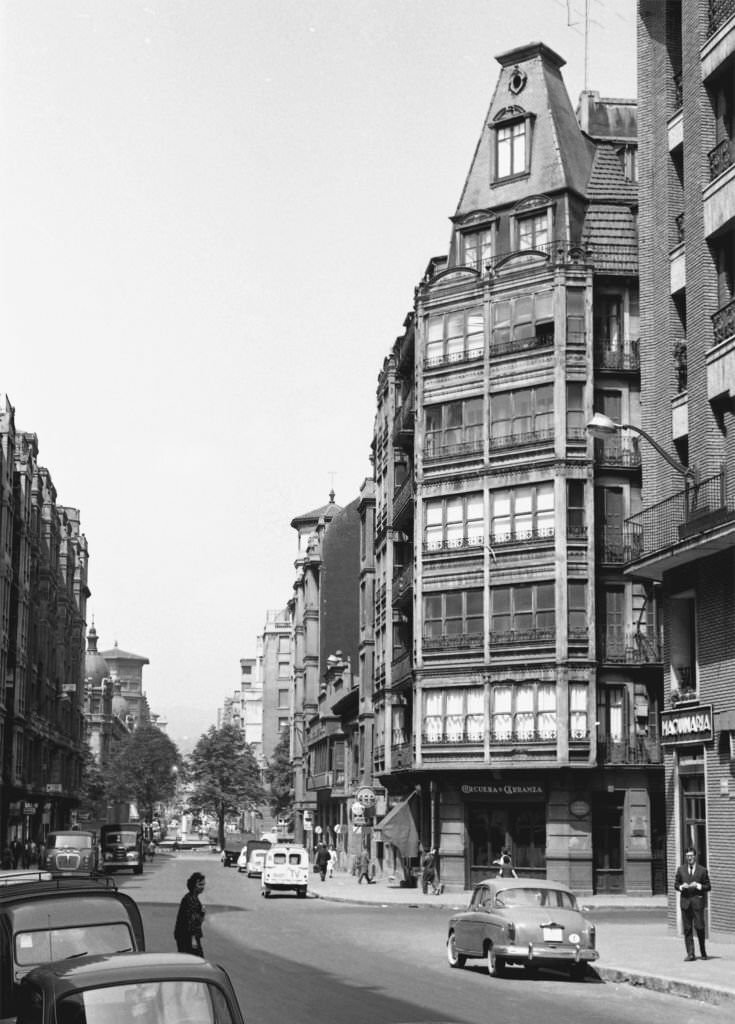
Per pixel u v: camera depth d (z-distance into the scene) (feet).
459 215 200.13
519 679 178.60
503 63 201.57
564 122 197.67
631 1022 61.57
